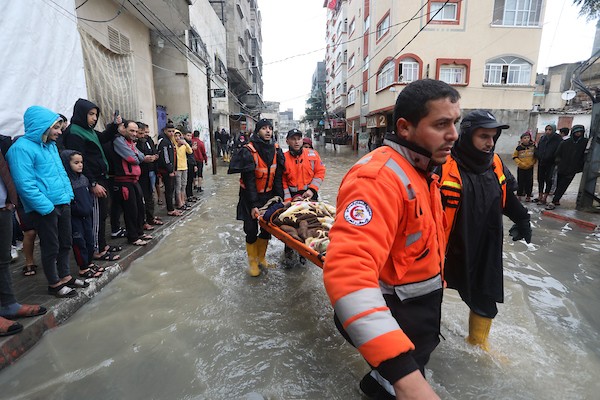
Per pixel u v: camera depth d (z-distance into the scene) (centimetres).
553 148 743
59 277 342
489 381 228
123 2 916
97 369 248
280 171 427
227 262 453
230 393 224
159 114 1313
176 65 1370
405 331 157
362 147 2783
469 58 1831
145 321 311
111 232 534
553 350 259
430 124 133
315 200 461
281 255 483
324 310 331
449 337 273
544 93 2788
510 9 1792
